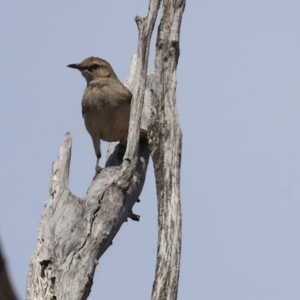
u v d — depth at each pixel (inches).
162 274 365.7
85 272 389.1
